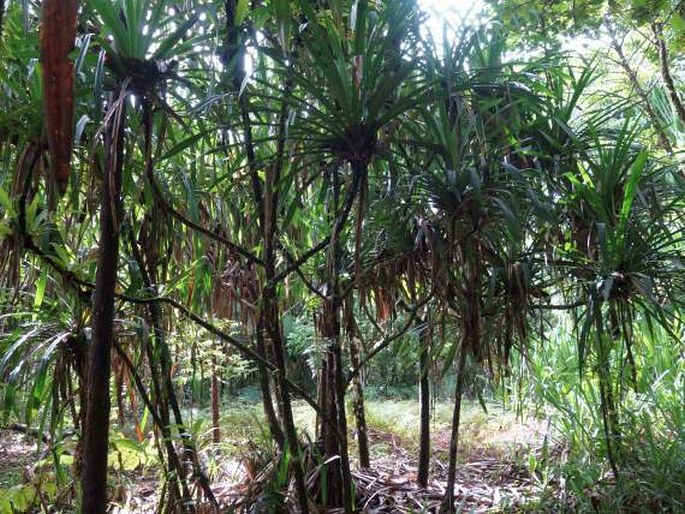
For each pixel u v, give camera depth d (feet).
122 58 4.16
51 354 5.26
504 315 6.67
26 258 5.82
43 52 2.49
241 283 8.02
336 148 4.80
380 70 4.71
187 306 6.70
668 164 7.29
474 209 5.56
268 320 5.62
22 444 9.80
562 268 6.70
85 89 4.32
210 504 6.18
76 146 4.91
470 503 8.02
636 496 7.41
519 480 8.98
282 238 7.22
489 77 5.65
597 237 6.34
